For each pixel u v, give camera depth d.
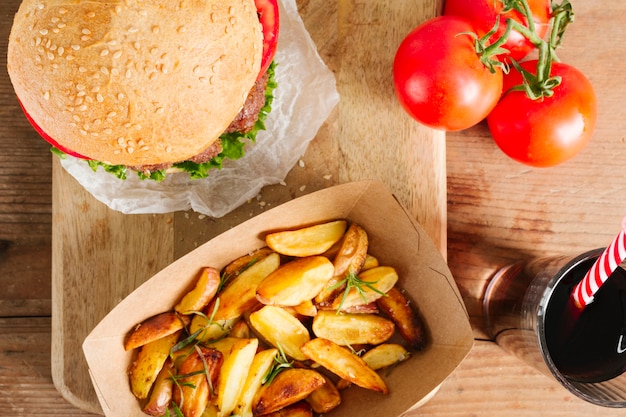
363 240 0.43
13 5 0.48
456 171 0.47
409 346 0.44
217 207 0.47
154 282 0.41
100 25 0.37
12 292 0.48
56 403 0.48
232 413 0.42
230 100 0.39
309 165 0.47
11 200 0.49
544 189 0.47
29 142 0.49
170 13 0.37
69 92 0.38
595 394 0.39
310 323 0.45
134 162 0.40
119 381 0.42
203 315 0.42
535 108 0.42
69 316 0.47
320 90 0.47
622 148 0.47
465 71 0.40
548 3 0.43
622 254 0.35
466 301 0.47
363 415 0.42
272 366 0.43
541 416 0.47
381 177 0.47
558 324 0.42
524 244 0.47
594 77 0.48
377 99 0.47
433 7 0.47
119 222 0.47
